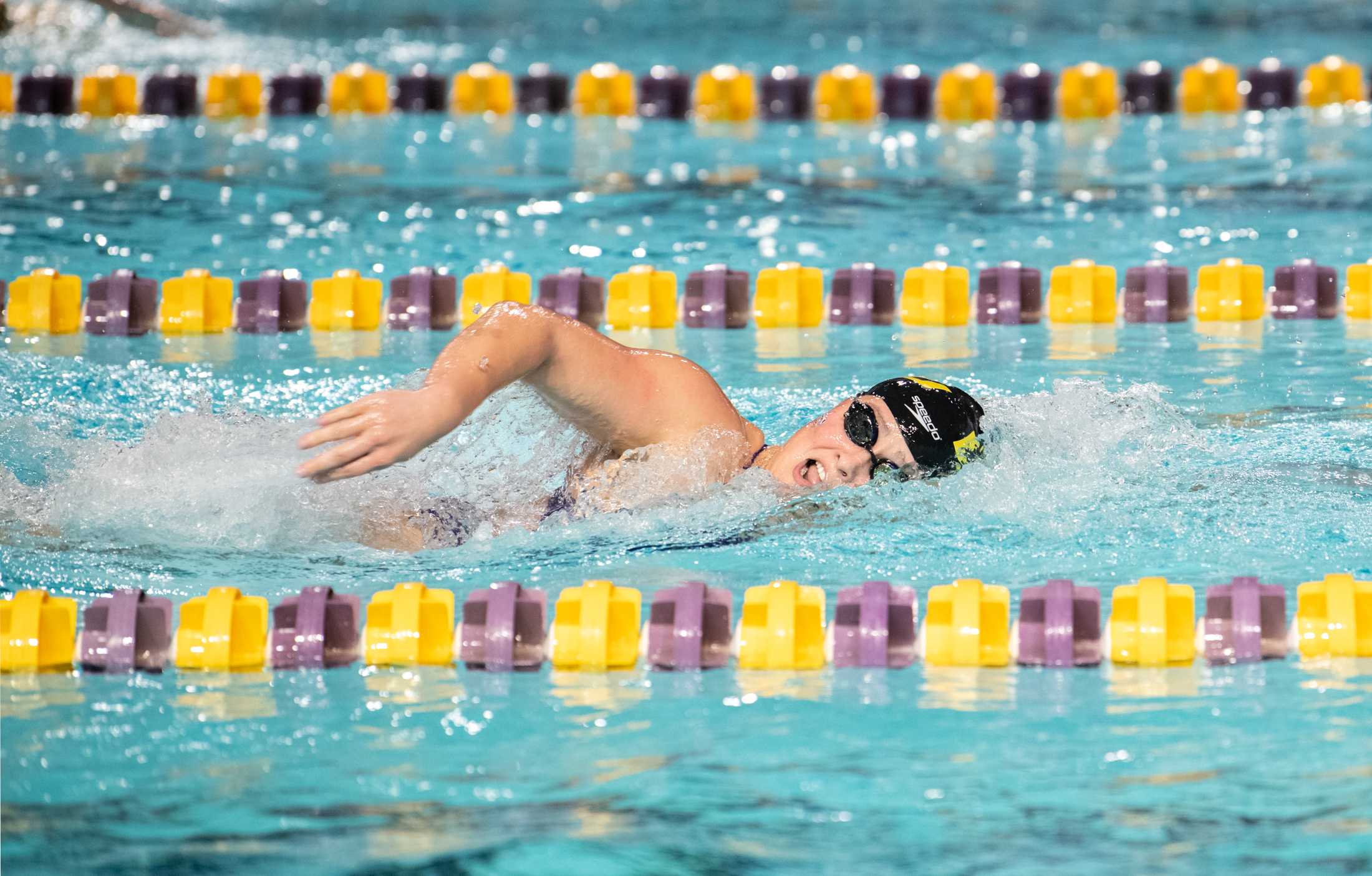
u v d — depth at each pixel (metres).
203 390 15.41
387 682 9.11
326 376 15.98
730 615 9.51
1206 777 7.62
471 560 10.83
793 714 8.56
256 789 7.61
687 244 20.98
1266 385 14.90
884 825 7.17
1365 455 12.54
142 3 41.25
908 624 9.48
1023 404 13.21
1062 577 10.34
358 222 22.05
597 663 9.33
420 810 7.37
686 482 11.12
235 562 10.78
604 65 33.47
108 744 8.20
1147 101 30.67
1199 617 9.51
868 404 11.41
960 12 46.16
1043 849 6.93
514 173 25.50
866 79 30.94
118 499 11.40
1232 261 18.33
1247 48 37.22
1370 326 17.42
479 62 36.75
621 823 7.22
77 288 17.95
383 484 11.30
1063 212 22.50
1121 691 8.80
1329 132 27.77
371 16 45.78
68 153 26.67
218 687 9.03
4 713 8.60
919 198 23.61
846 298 18.38
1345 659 9.14
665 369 11.22
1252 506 11.41
